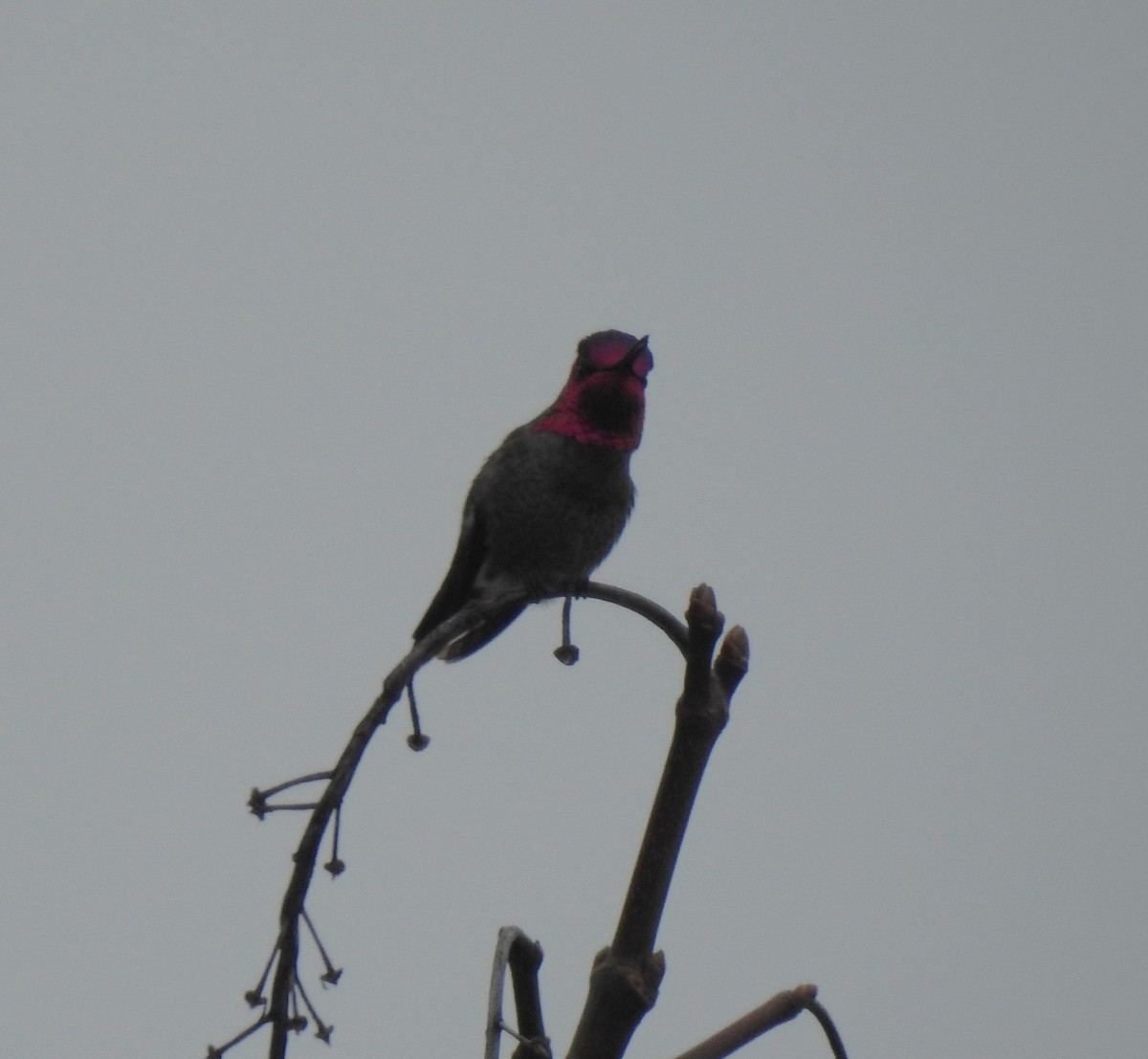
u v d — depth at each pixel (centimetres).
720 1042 520
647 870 526
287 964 499
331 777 524
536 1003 563
